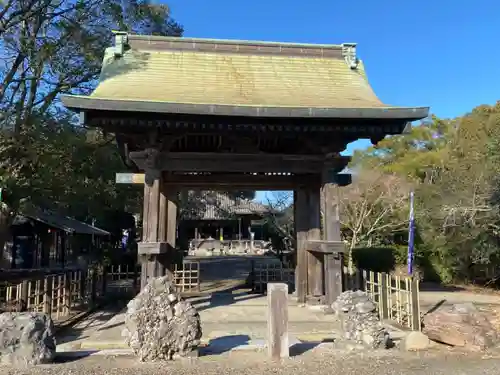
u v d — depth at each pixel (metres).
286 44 10.62
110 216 28.89
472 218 13.73
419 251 17.38
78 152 13.90
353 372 5.11
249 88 9.15
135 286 13.91
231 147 9.64
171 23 15.67
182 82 9.06
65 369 5.14
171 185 10.84
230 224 45.03
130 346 5.55
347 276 10.92
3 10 11.69
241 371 5.07
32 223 24.75
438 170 19.25
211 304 10.49
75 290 11.27
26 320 5.53
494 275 15.70
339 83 9.95
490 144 15.23
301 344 6.42
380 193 16.59
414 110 7.96
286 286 5.82
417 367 5.35
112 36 13.31
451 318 6.62
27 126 12.67
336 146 8.84
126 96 7.76
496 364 5.49
